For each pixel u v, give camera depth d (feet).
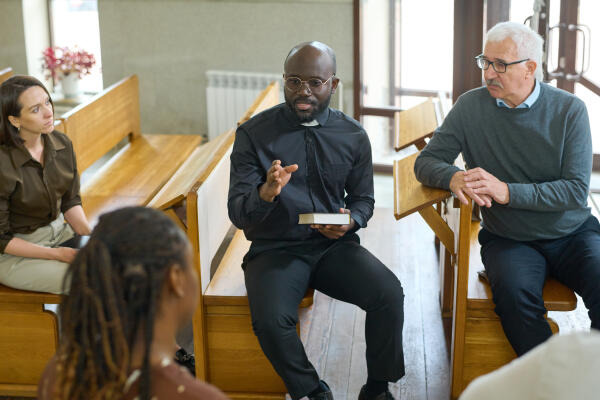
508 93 8.50
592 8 15.46
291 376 8.05
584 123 8.53
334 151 8.79
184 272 3.85
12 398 9.38
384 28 18.11
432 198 8.57
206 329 9.04
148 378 3.69
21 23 21.58
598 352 3.04
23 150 9.08
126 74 20.51
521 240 8.81
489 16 16.71
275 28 19.01
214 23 19.43
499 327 8.72
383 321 8.31
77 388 3.77
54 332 9.19
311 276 8.79
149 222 3.79
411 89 18.37
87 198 12.90
